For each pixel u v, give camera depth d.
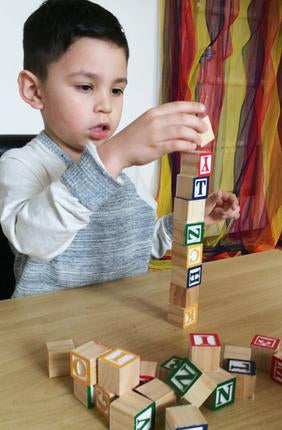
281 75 2.64
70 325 0.55
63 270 0.81
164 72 2.24
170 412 0.36
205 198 0.55
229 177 2.64
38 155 0.80
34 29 0.77
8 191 0.74
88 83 0.74
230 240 2.73
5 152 0.85
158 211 2.37
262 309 0.62
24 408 0.40
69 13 0.74
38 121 1.94
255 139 2.66
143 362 0.45
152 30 2.16
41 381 0.44
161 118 0.53
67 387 0.43
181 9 2.16
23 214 0.63
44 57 0.75
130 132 0.54
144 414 0.37
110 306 0.61
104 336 0.53
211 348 0.42
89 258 0.84
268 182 2.77
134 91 2.18
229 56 2.42
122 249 0.88
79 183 0.56
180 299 0.55
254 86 2.58
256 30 2.49
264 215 2.79
